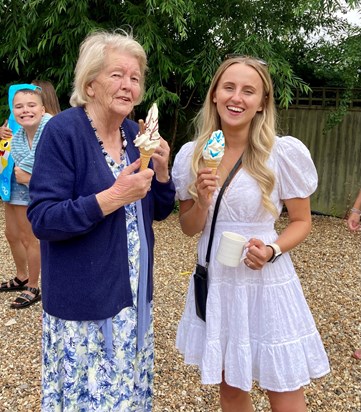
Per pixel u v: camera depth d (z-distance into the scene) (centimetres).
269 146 186
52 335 180
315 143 786
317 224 729
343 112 698
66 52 667
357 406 269
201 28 709
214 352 189
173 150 838
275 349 184
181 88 784
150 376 208
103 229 170
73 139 165
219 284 191
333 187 788
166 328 361
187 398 275
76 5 621
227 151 194
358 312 397
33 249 392
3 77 843
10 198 373
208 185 178
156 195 196
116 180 160
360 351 322
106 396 180
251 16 703
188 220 196
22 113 326
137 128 197
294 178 189
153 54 648
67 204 158
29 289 406
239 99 181
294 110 789
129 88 167
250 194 186
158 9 637
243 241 176
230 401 212
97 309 171
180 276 480
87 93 173
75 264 170
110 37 171
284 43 748
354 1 578
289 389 184
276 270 188
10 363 313
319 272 503
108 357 178
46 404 185
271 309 185
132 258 182
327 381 293
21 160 337
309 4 595
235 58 188
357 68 667
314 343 194
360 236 655
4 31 692
